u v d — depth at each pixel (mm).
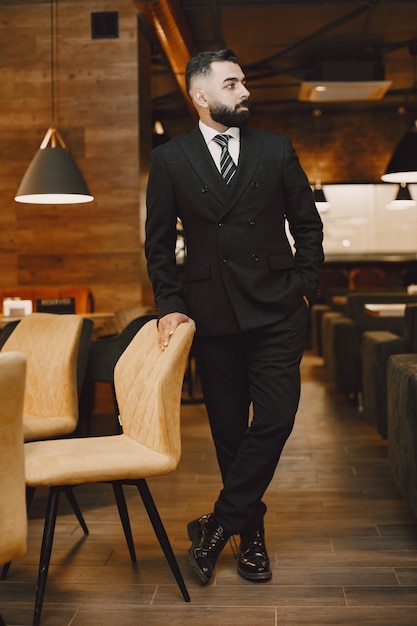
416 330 4547
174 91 9828
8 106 6234
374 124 11164
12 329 3748
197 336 2543
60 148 5066
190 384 6527
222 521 2502
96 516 3324
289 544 2910
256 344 2486
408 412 2910
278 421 2438
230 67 2438
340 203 11242
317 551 2824
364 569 2635
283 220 2545
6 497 1702
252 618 2256
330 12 6848
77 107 6188
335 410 6004
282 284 2484
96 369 3531
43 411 3197
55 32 6176
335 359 6410
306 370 8367
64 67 6180
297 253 2555
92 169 6203
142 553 2844
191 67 2482
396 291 9523
